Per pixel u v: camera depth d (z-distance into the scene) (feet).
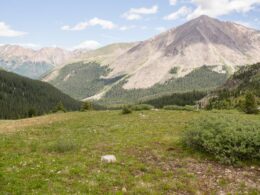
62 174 47.91
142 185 44.45
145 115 141.28
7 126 131.13
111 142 76.02
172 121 116.47
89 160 56.85
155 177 48.96
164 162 57.52
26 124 135.95
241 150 56.54
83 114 167.84
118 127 102.68
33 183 43.27
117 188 43.39
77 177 47.14
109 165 54.03
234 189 45.14
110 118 136.26
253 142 58.08
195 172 52.24
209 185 46.52
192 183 46.73
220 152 58.80
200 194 42.80
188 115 138.62
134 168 53.01
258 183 47.88
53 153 63.82
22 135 90.33
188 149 66.39
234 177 50.11
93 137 84.38
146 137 82.12
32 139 82.58
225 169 54.08
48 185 42.93
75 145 68.85
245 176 50.85
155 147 69.31
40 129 106.01
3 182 43.42
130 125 107.14
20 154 62.64
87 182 44.62
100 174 48.39
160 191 43.04
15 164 53.52
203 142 62.80
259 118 128.67
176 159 59.67
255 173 52.34
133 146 70.44
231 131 61.36
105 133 91.15
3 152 64.08
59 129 104.53
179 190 44.11
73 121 130.62
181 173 51.39
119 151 65.41
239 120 71.31
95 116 149.69
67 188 42.11
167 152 64.69
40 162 54.90
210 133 62.54
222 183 47.37
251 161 57.26
